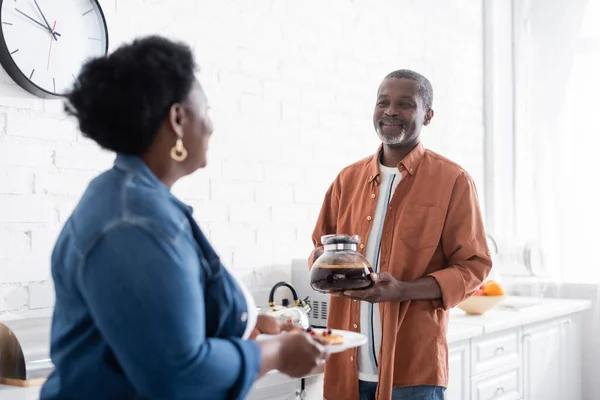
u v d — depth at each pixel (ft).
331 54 9.68
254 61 8.57
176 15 7.73
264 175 8.65
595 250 11.83
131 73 3.25
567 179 12.04
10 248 6.25
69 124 6.73
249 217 8.45
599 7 11.93
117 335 2.92
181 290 3.00
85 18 6.77
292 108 9.05
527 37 12.54
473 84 12.82
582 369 11.94
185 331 2.97
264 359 3.45
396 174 6.57
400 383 6.18
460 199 6.35
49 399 3.28
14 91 6.31
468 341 8.75
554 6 12.30
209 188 8.00
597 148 11.84
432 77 11.80
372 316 6.34
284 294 8.71
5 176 6.23
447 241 6.39
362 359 6.41
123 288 2.93
